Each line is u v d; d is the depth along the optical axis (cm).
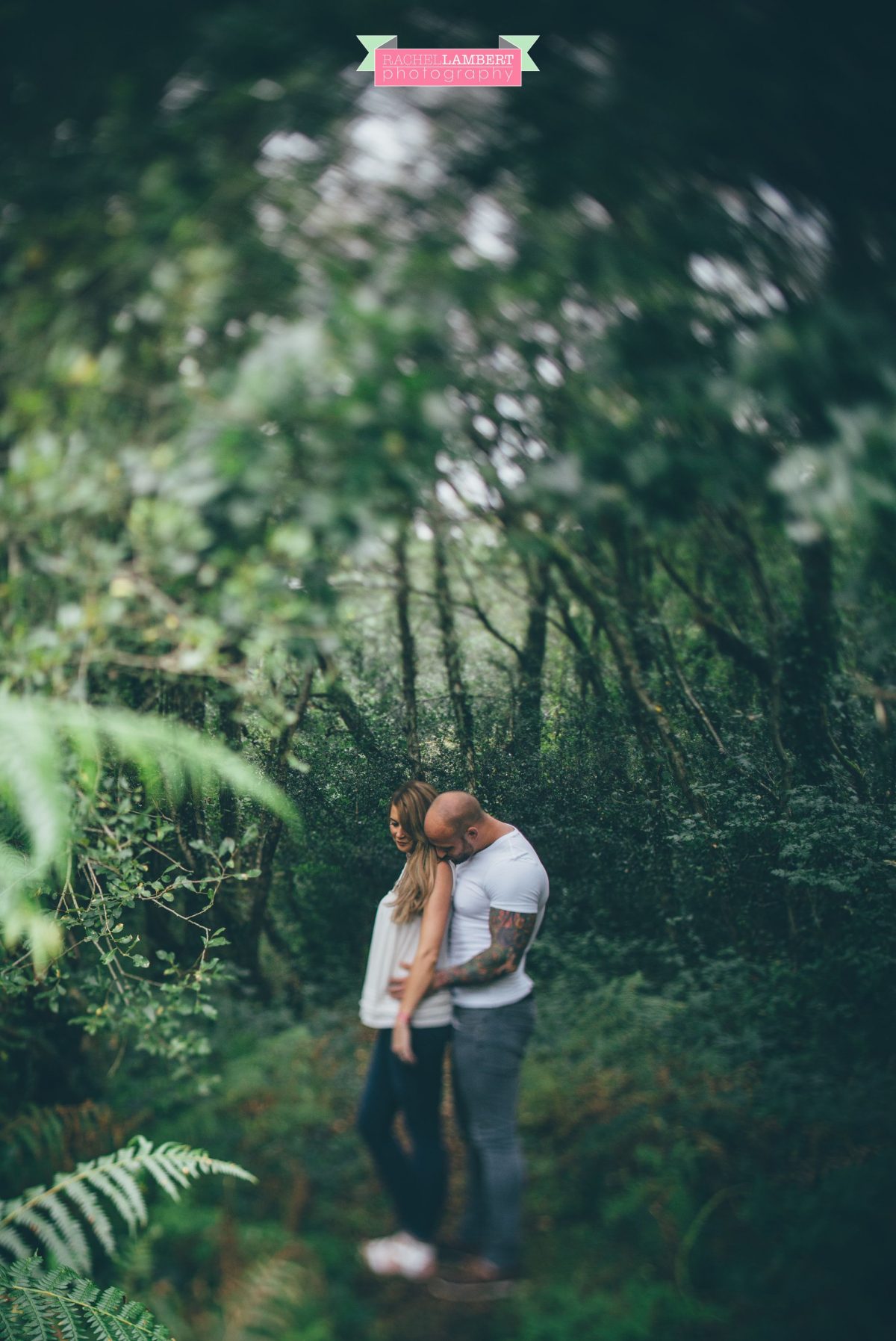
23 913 160
